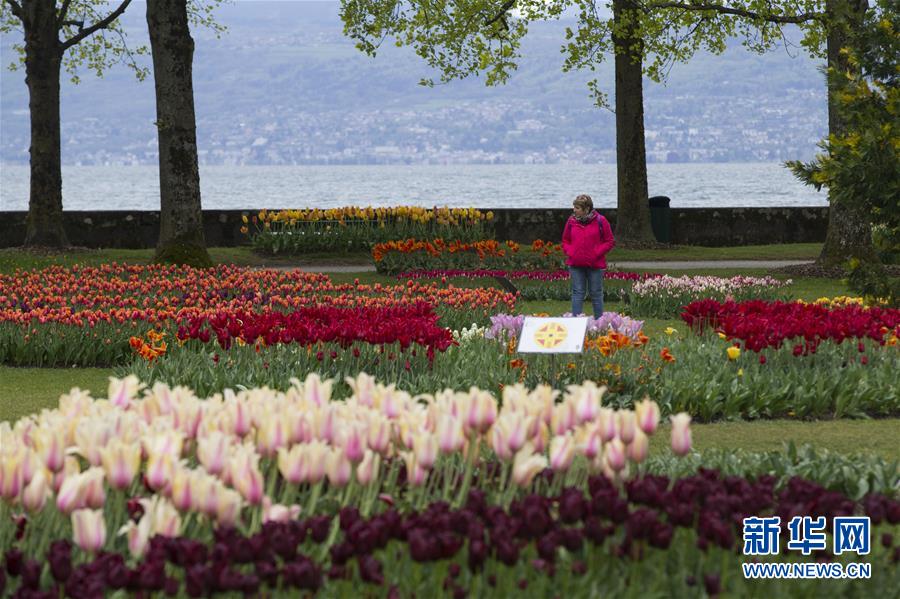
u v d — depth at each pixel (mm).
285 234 31969
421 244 27875
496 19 32500
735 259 31625
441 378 11672
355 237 32094
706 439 10203
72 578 4645
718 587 4992
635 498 5621
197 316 14336
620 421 5871
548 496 6105
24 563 4816
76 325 14625
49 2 32438
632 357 12102
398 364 12023
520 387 6215
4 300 15773
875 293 17453
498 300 17734
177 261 26234
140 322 14977
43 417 6148
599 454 5961
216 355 11922
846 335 12234
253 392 6422
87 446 5668
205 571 4531
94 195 159250
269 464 6359
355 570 5297
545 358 12109
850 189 17109
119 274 22391
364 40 32688
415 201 127250
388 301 17266
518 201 124688
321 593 5117
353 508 5273
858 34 18141
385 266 27969
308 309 12844
